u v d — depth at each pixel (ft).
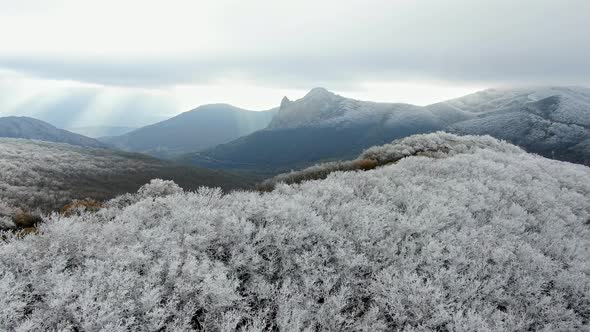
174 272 17.90
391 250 23.31
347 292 19.22
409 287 19.69
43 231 22.89
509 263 25.07
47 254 19.33
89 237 21.68
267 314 18.37
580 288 22.72
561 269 25.38
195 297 17.22
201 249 21.77
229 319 15.94
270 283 20.47
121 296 15.99
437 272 21.31
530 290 21.67
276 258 22.12
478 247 25.77
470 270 22.71
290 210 27.55
